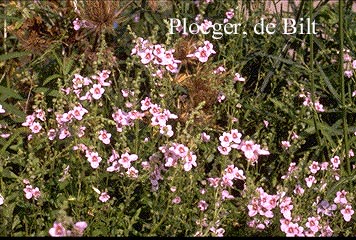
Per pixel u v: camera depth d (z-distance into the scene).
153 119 1.55
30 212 1.50
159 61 1.68
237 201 1.58
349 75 1.84
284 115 1.82
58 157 1.57
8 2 1.96
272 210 1.49
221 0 1.99
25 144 1.69
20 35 1.82
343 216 1.52
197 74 1.77
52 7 1.92
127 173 1.47
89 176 1.48
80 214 1.48
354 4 2.24
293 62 1.82
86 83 1.62
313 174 1.58
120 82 1.70
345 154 1.62
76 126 1.50
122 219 1.47
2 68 1.83
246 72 1.95
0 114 1.73
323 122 1.78
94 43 1.86
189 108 1.71
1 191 1.52
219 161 1.54
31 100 1.79
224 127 1.81
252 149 1.53
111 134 1.64
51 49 1.80
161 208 1.51
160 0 2.00
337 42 1.96
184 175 1.52
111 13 1.83
